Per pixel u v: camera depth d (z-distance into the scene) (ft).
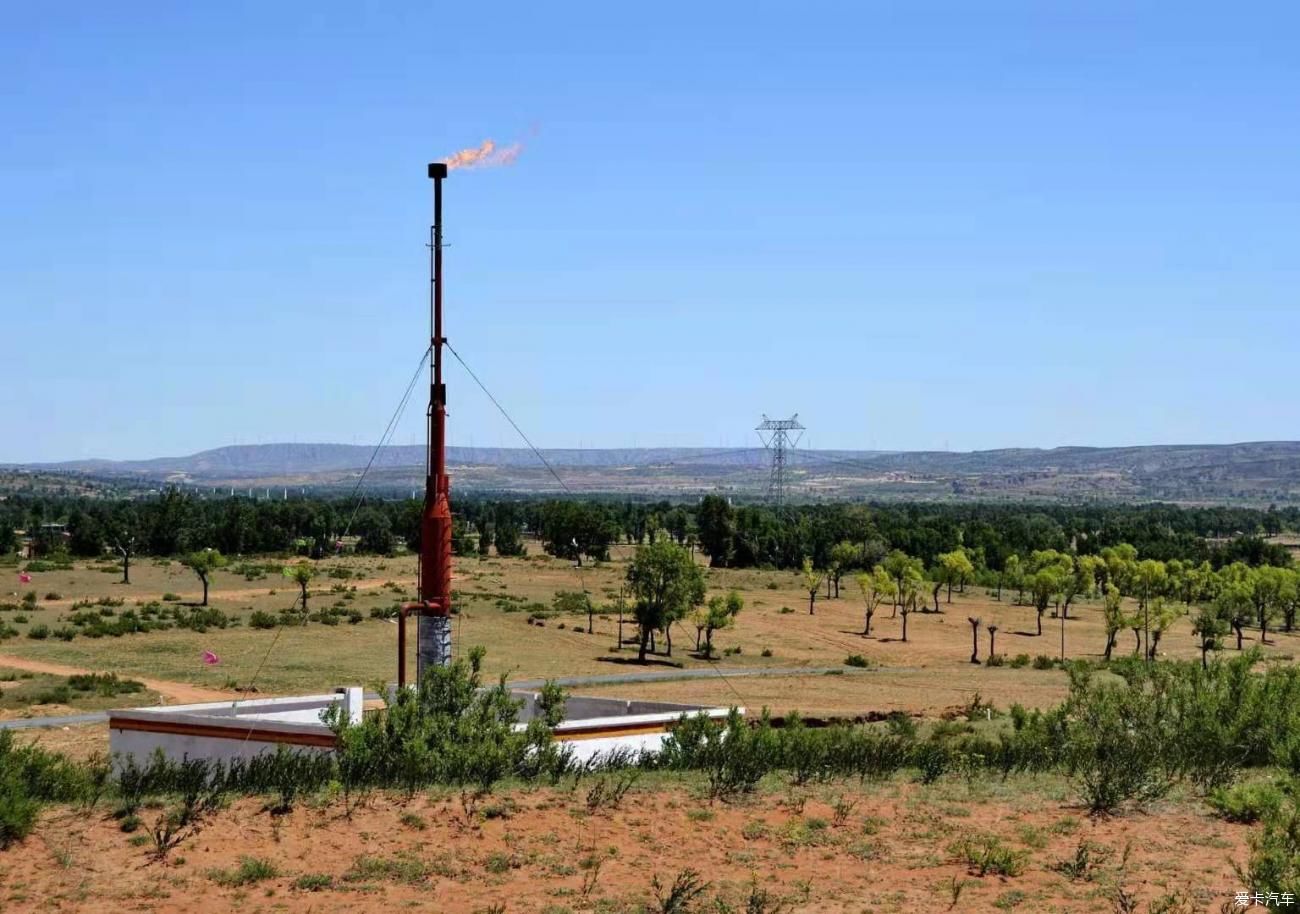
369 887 59.31
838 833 69.31
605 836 67.72
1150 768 84.53
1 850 62.90
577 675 248.93
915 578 374.63
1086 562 409.69
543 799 74.69
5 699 187.42
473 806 71.77
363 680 216.54
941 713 189.78
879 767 90.27
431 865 62.18
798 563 560.61
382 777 79.92
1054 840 68.03
